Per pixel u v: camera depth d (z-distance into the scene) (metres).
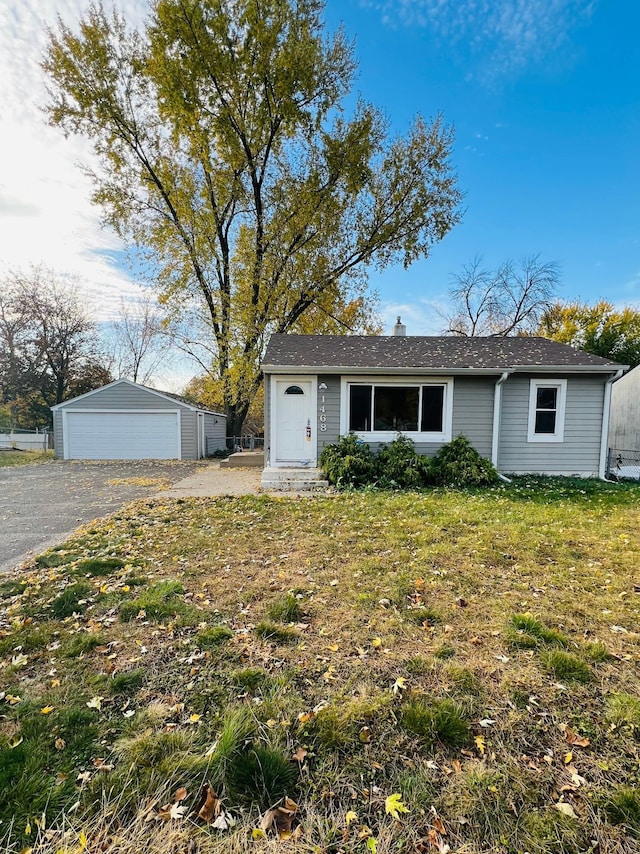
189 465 14.62
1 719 2.10
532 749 1.92
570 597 3.45
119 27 14.68
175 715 2.13
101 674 2.46
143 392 16.73
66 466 14.19
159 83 14.66
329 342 11.72
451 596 3.47
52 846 1.50
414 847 1.50
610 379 9.89
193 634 2.90
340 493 8.19
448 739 1.98
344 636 2.87
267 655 2.64
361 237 18.06
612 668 2.50
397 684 2.34
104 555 4.52
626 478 10.39
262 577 3.90
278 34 14.47
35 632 2.93
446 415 9.84
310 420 9.78
